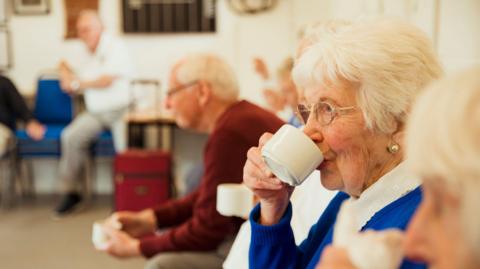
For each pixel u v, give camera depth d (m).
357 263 0.36
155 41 4.42
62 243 3.27
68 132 3.86
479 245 0.29
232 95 1.69
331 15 3.94
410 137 0.33
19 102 3.97
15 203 4.19
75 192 3.93
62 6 4.39
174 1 4.34
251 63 4.39
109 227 1.55
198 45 4.41
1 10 4.40
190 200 1.76
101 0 4.37
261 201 0.92
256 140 1.49
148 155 3.64
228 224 1.47
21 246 3.22
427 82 0.72
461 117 0.29
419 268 0.52
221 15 4.36
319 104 0.77
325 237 0.89
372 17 0.78
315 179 1.13
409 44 0.72
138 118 3.98
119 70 3.94
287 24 4.32
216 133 1.52
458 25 1.48
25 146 3.96
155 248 1.50
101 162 4.57
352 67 0.72
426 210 0.33
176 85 1.70
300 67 0.79
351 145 0.76
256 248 0.92
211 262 1.50
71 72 4.35
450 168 0.29
